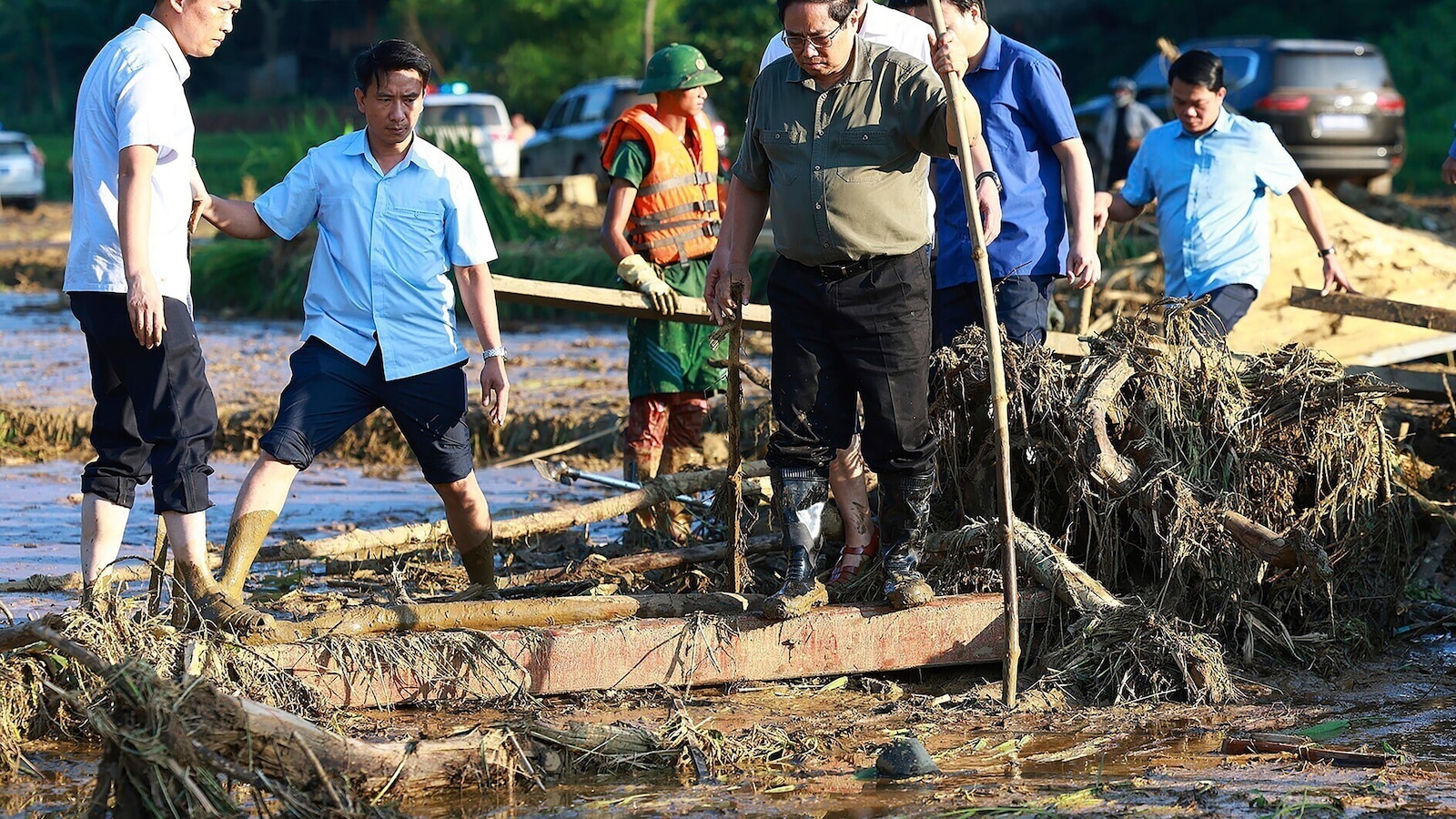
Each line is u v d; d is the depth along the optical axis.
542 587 11.03
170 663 8.50
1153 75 43.59
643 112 13.17
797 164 9.09
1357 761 7.98
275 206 9.73
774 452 9.63
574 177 51.22
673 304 12.27
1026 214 11.79
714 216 13.41
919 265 9.30
